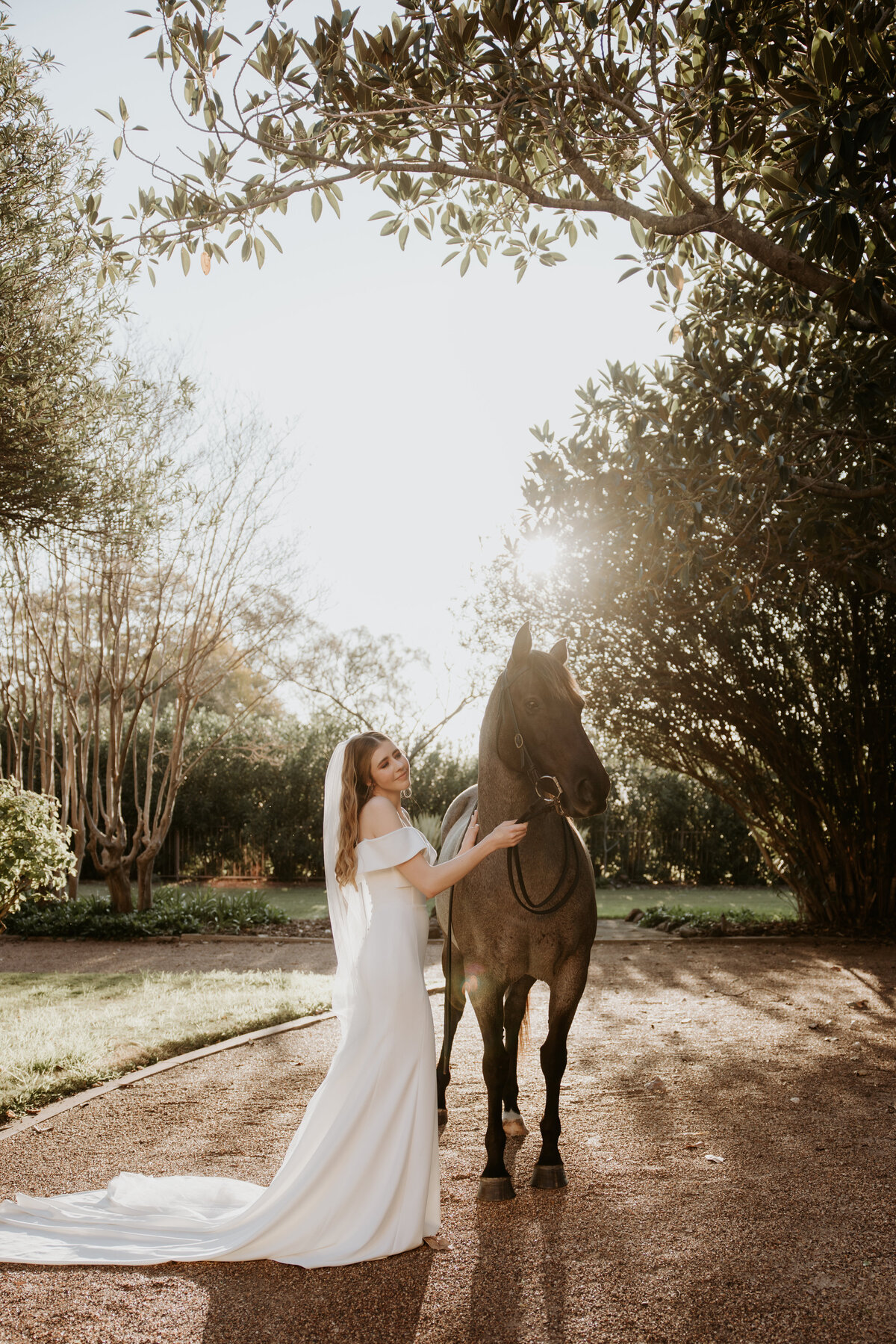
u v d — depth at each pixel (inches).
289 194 192.7
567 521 301.3
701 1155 149.3
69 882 510.6
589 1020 258.4
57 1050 209.9
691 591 362.0
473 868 142.3
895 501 251.9
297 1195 114.0
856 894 436.1
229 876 755.4
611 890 712.4
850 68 151.3
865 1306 101.4
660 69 193.3
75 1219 122.6
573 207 193.5
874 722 410.0
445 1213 127.8
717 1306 101.7
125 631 502.9
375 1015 119.3
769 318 241.3
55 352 269.0
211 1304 103.3
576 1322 99.0
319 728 750.5
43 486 272.7
